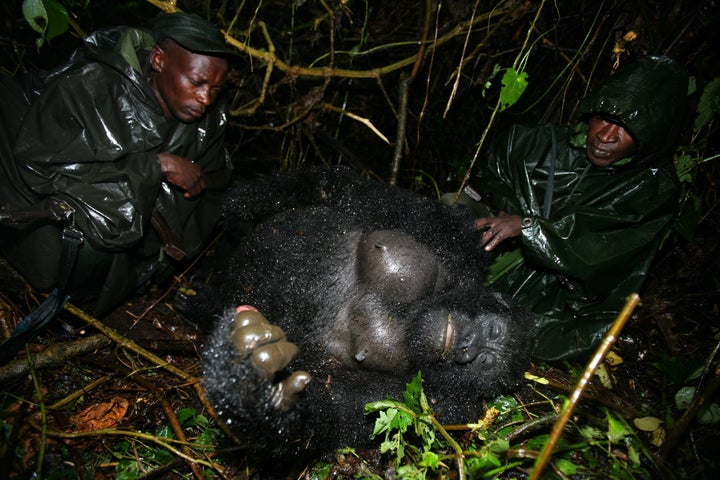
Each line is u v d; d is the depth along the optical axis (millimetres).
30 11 1179
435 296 1240
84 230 1187
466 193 1694
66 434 1073
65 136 1183
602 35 1974
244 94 1954
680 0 1729
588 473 1080
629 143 1442
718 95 1583
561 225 1415
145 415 1210
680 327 1742
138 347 1312
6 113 1258
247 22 2016
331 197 1350
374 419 1160
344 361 1211
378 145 2287
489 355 1240
